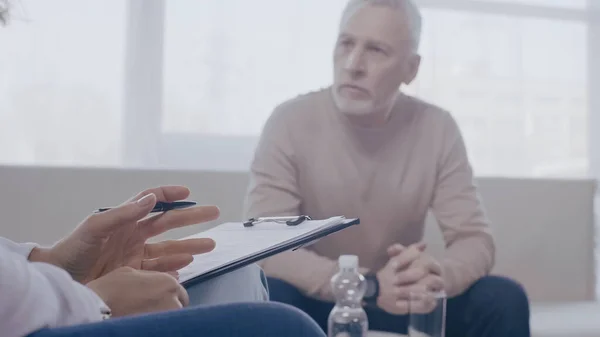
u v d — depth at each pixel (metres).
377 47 2.37
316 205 2.28
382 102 2.32
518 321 1.88
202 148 2.75
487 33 3.04
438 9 3.00
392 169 2.32
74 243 0.72
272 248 0.82
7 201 2.24
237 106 2.79
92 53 2.65
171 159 2.71
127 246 0.85
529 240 2.68
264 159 2.23
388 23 2.39
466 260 2.16
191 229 2.35
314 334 0.56
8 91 2.57
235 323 0.54
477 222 2.28
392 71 2.37
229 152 2.77
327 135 2.29
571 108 3.12
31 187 2.26
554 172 3.10
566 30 3.13
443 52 2.99
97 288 0.66
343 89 2.32
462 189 2.34
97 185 2.31
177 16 2.74
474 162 3.02
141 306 0.66
